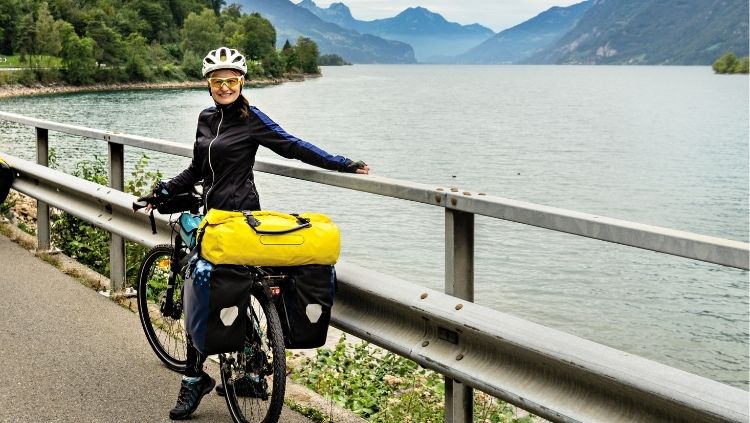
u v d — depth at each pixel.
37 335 5.58
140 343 5.44
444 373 3.51
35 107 99.88
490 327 3.24
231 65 3.94
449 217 3.53
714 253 2.44
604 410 2.87
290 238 3.57
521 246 25.98
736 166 54.38
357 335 4.04
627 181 46.31
